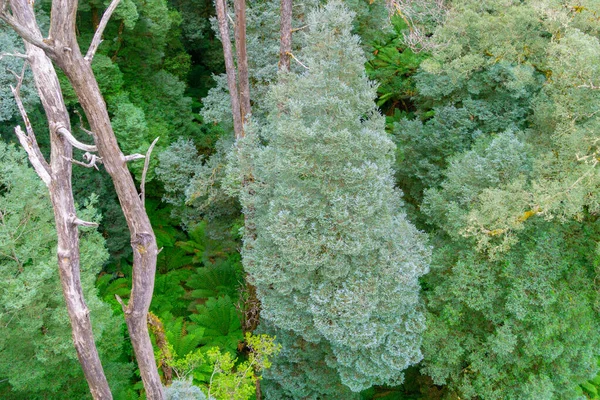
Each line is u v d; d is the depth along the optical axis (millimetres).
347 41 7406
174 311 14086
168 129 15617
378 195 7785
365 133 7461
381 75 18156
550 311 8570
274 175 8688
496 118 12273
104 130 4035
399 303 8297
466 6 12117
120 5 11828
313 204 7680
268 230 7941
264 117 12039
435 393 11281
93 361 5305
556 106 8891
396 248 8242
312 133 7238
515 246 9234
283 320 8547
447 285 9633
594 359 10188
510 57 10992
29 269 8320
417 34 12172
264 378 11016
